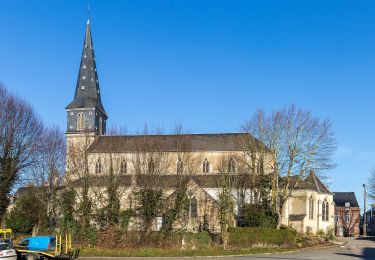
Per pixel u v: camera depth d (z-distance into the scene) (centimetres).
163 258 3659
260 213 5350
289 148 5688
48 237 3572
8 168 5272
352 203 10825
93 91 8556
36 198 5566
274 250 4391
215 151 6994
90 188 4781
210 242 4375
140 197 4622
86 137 5975
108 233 4250
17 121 5500
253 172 5931
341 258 3741
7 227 4950
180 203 4734
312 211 7031
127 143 5381
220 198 4734
